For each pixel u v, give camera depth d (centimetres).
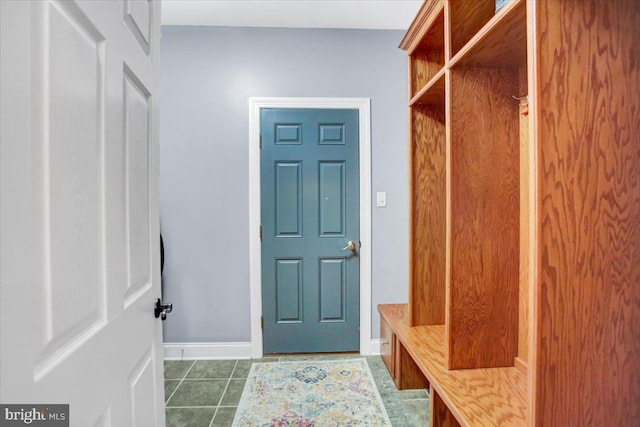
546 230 85
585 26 85
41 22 47
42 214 47
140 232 84
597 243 86
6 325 41
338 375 211
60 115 51
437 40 169
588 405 87
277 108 239
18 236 43
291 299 243
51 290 49
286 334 243
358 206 243
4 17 41
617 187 86
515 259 134
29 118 45
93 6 60
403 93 244
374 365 224
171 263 238
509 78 134
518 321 135
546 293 85
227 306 240
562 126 85
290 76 240
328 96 241
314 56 240
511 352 135
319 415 171
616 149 86
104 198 65
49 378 48
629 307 87
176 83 236
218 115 238
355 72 242
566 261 86
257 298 240
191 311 239
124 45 74
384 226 245
